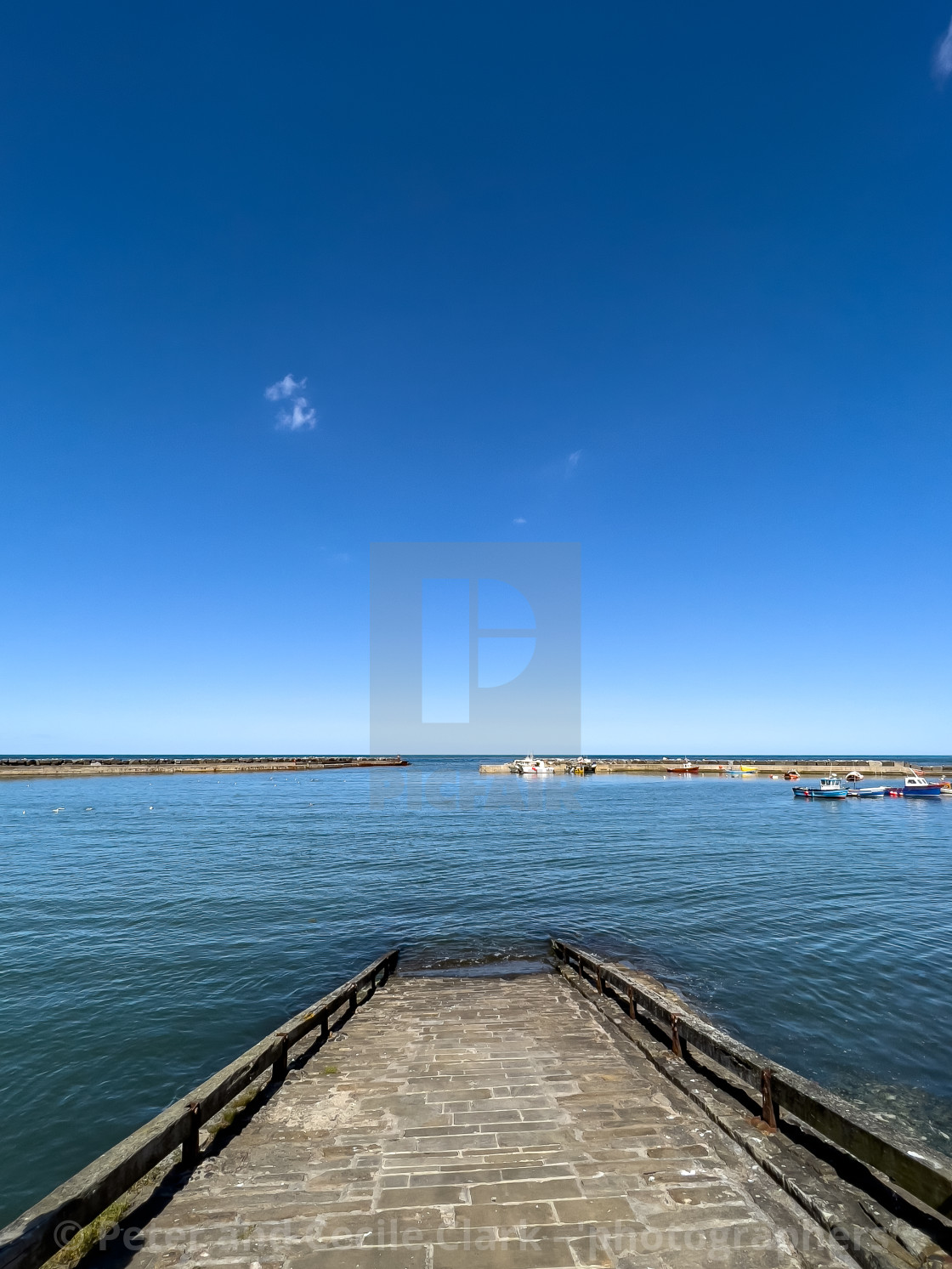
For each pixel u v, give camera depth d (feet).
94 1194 12.62
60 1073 29.17
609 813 153.79
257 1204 14.15
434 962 43.68
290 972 42.27
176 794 226.79
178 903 61.62
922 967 41.98
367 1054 25.39
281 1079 22.39
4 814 155.84
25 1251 11.25
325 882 71.10
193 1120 16.21
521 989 36.70
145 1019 34.94
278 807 172.35
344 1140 17.43
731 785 270.26
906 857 88.33
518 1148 16.63
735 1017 34.22
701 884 69.26
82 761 415.64
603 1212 13.56
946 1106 25.58
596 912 57.26
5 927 53.16
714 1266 11.80
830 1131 14.40
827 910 57.36
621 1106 19.44
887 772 323.37
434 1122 18.49
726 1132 17.28
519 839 107.34
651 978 39.83
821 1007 35.42
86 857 90.33
